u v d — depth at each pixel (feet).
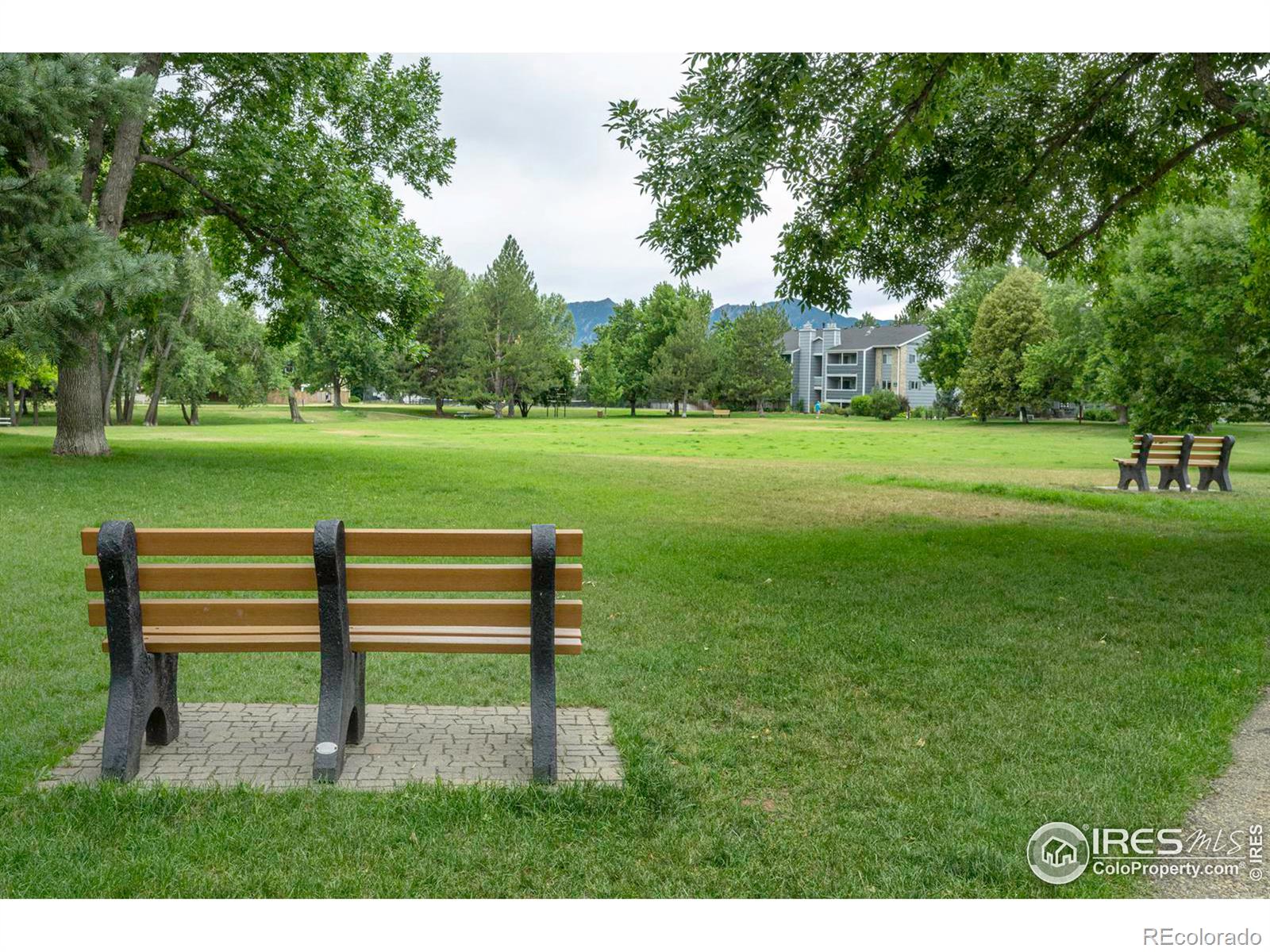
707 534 36.24
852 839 10.94
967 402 219.20
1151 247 82.69
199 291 167.94
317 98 68.90
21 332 33.96
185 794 11.75
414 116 70.90
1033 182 40.40
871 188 34.73
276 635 12.97
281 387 202.59
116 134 60.08
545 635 12.60
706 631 21.17
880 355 331.16
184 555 12.69
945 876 10.18
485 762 13.23
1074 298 173.37
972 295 248.32
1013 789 12.28
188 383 179.42
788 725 14.92
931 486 54.80
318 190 64.64
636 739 14.10
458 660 18.95
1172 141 38.93
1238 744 14.28
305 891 9.71
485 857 10.43
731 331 329.31
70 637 20.16
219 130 64.39
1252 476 68.54
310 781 12.31
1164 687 16.84
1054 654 19.19
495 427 174.91
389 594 26.45
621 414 306.96
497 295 256.52
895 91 32.73
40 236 35.45
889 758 13.48
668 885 9.92
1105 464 83.30
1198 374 80.38
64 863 10.08
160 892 9.67
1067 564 29.84
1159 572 28.43
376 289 65.87
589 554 31.48
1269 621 22.09
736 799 11.96
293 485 49.26
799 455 94.27
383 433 139.13
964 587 26.11
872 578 27.40
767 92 30.55
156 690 13.38
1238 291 73.97
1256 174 43.68
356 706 13.70
